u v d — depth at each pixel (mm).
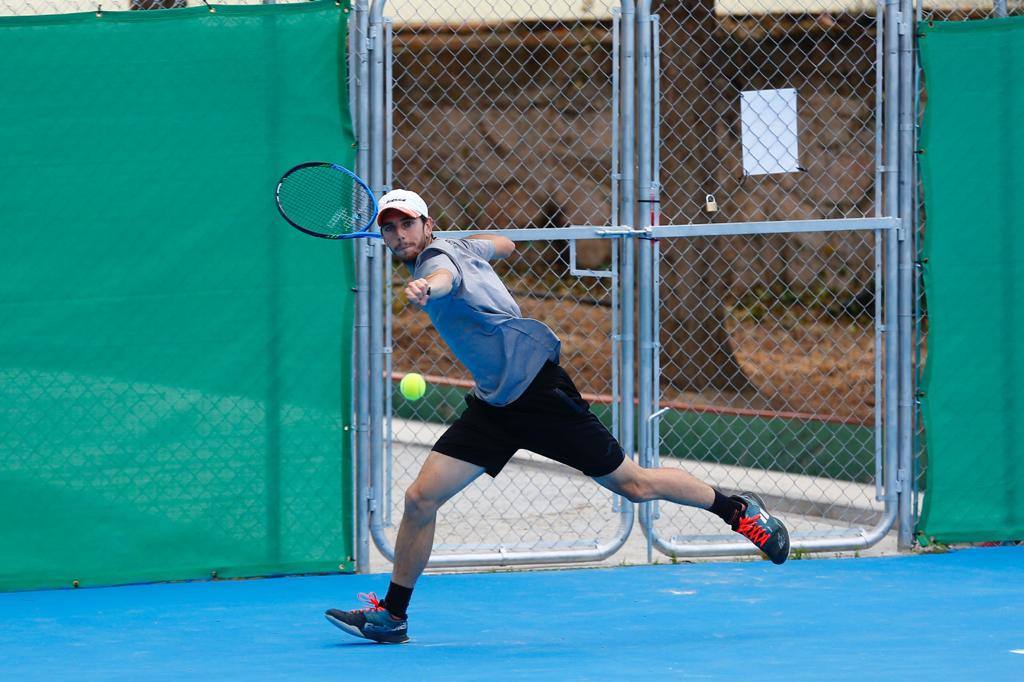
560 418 14312
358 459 18844
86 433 17906
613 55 19094
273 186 18188
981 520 20109
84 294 17797
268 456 18438
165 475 18141
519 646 14805
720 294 40719
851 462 27312
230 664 13945
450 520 23109
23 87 17516
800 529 22453
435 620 16359
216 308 18141
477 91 52688
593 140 52406
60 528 17891
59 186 17656
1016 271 19875
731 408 34750
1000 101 19734
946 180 19703
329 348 18469
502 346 14125
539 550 19438
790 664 13414
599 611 16750
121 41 17750
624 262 19094
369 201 17359
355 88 18516
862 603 17000
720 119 38094
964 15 29141
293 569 18562
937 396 19906
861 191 48281
